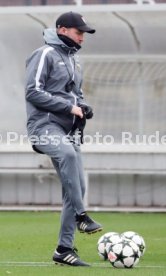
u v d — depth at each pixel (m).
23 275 25.59
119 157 50.06
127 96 51.34
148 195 50.59
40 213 49.53
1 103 51.50
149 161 49.91
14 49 51.00
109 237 28.61
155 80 51.03
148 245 34.78
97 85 51.50
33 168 50.38
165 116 50.91
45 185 50.97
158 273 26.09
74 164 26.56
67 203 27.27
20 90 51.34
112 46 50.88
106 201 50.78
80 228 26.81
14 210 50.78
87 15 48.03
